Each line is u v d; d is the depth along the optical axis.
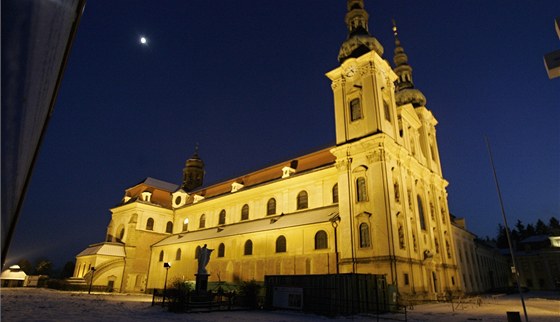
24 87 2.00
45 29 2.22
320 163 43.12
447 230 46.22
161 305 25.53
